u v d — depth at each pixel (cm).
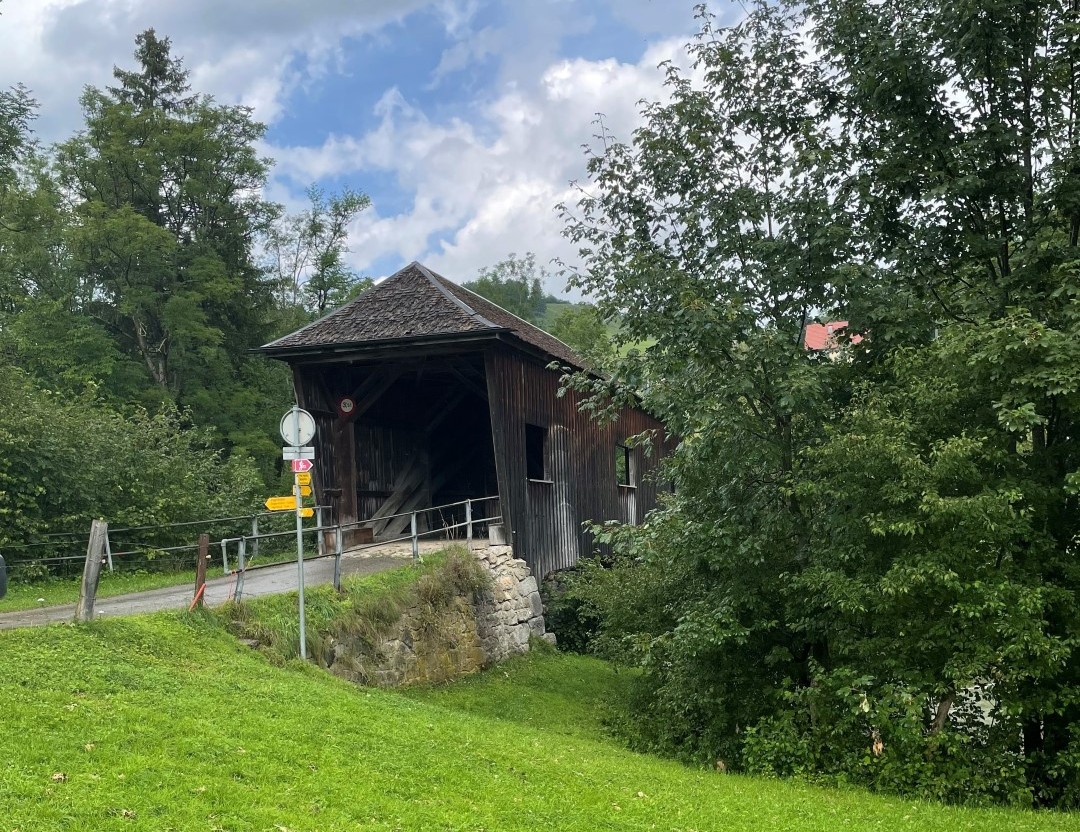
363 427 1919
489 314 1847
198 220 3550
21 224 2769
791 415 1188
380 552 1628
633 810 757
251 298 3694
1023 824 855
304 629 1085
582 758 957
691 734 1244
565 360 1928
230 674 902
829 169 1151
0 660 773
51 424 1819
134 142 3344
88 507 1877
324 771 679
